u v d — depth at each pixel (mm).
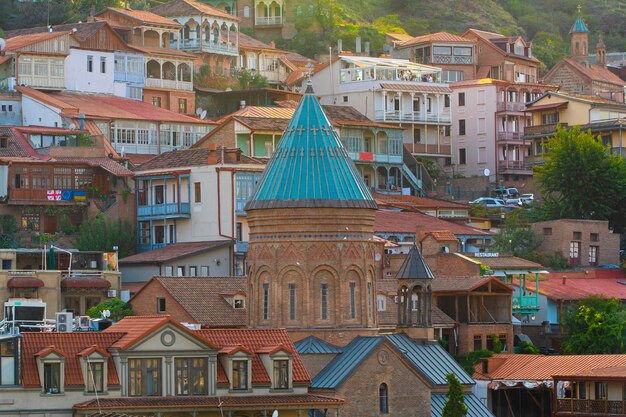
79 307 168500
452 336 174500
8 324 132375
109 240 193625
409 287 145875
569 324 185750
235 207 191750
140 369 119438
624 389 160125
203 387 121312
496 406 169500
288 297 135125
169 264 183250
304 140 138125
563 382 165250
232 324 154000
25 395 115562
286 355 125188
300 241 135000
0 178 198000
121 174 199625
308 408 124000
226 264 189000
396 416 134125
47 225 198500
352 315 135625
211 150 193625
